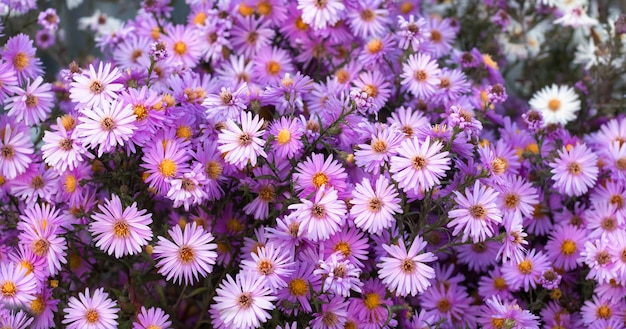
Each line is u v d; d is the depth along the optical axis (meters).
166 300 0.64
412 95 0.69
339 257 0.56
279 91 0.61
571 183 0.64
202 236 0.57
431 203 0.59
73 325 0.56
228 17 0.68
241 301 0.55
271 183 0.60
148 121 0.57
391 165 0.56
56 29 0.77
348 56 0.68
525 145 0.68
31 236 0.57
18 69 0.62
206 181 0.56
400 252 0.57
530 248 0.67
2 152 0.60
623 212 0.64
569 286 0.65
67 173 0.60
